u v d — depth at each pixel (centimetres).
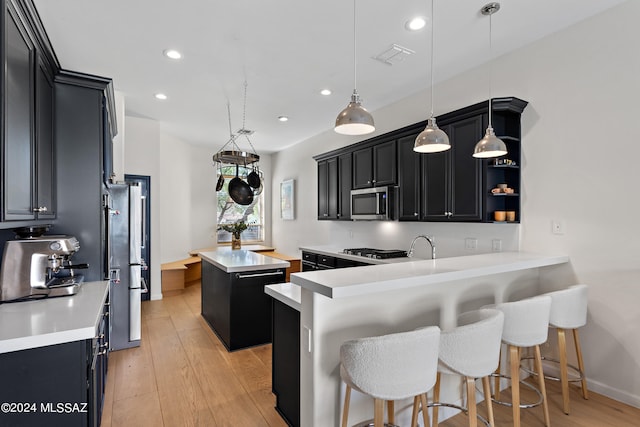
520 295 256
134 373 270
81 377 140
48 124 208
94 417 160
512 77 285
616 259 227
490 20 239
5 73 136
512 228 285
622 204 224
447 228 344
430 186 323
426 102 364
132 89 363
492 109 267
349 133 196
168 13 226
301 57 290
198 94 378
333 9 223
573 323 215
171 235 590
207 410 220
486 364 155
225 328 325
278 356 219
